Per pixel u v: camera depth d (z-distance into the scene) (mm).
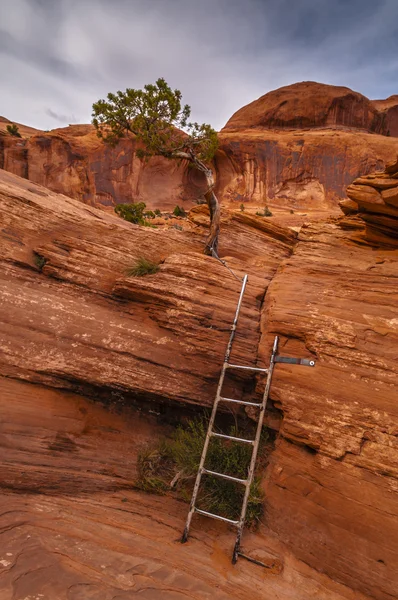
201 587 3801
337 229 8000
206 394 6109
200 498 5148
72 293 7270
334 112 67188
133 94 10492
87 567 3727
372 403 4773
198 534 4688
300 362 5297
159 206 55062
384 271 6453
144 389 6062
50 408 5965
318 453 4809
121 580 3639
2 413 5582
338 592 4047
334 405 4961
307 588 4059
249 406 5941
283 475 5012
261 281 7438
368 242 7441
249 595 3850
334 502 4473
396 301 5684
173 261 7477
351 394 4949
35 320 6480
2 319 6387
